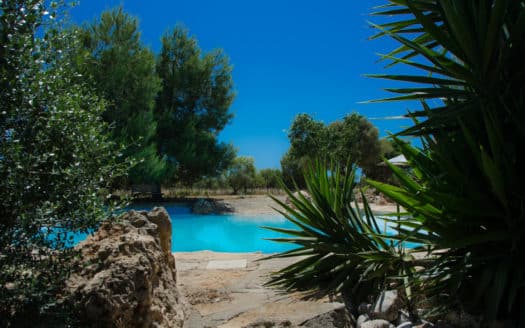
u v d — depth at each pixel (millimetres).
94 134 3102
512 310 3332
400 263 4156
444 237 3441
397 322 3502
